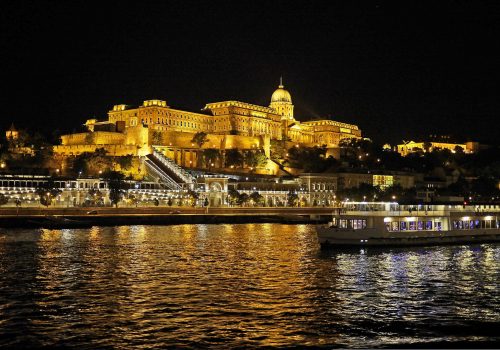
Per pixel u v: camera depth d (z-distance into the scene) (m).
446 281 71.69
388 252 99.44
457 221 114.31
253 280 71.81
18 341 46.47
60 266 81.81
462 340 47.53
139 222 182.75
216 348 45.22
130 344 45.94
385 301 60.31
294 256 94.56
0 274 74.69
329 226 107.50
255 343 46.44
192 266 82.88
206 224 189.38
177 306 57.44
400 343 46.75
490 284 69.69
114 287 66.62
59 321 51.91
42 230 148.62
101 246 108.00
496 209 119.44
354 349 45.34
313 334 48.78
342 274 76.62
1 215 163.38
